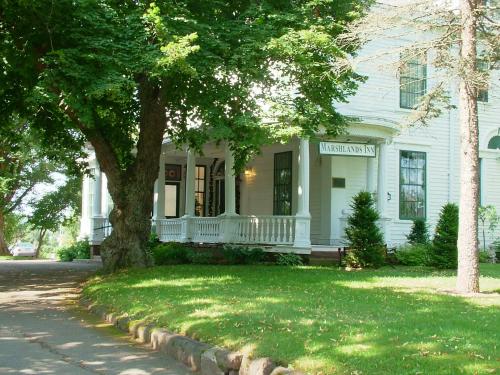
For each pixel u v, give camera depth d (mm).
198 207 25000
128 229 14508
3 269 19094
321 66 12820
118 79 10789
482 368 5023
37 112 15531
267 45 11867
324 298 9312
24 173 36219
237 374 5867
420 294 10188
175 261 17203
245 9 13727
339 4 13656
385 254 16875
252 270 14234
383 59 15141
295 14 12969
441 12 11219
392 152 20594
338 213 19422
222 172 24516
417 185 20984
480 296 10078
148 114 14336
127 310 9039
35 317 9633
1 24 12477
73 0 11195
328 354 5555
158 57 10875
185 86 12852
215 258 17562
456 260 16047
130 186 14523
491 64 12117
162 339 7230
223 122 12359
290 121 12766
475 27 10945
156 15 11234
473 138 10773
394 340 6051
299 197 16953
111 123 15312
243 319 7312
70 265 21422
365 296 9711
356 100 19719
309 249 16812
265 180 22078
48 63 11102
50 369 6328
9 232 52531
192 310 8164
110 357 6926
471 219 10750
